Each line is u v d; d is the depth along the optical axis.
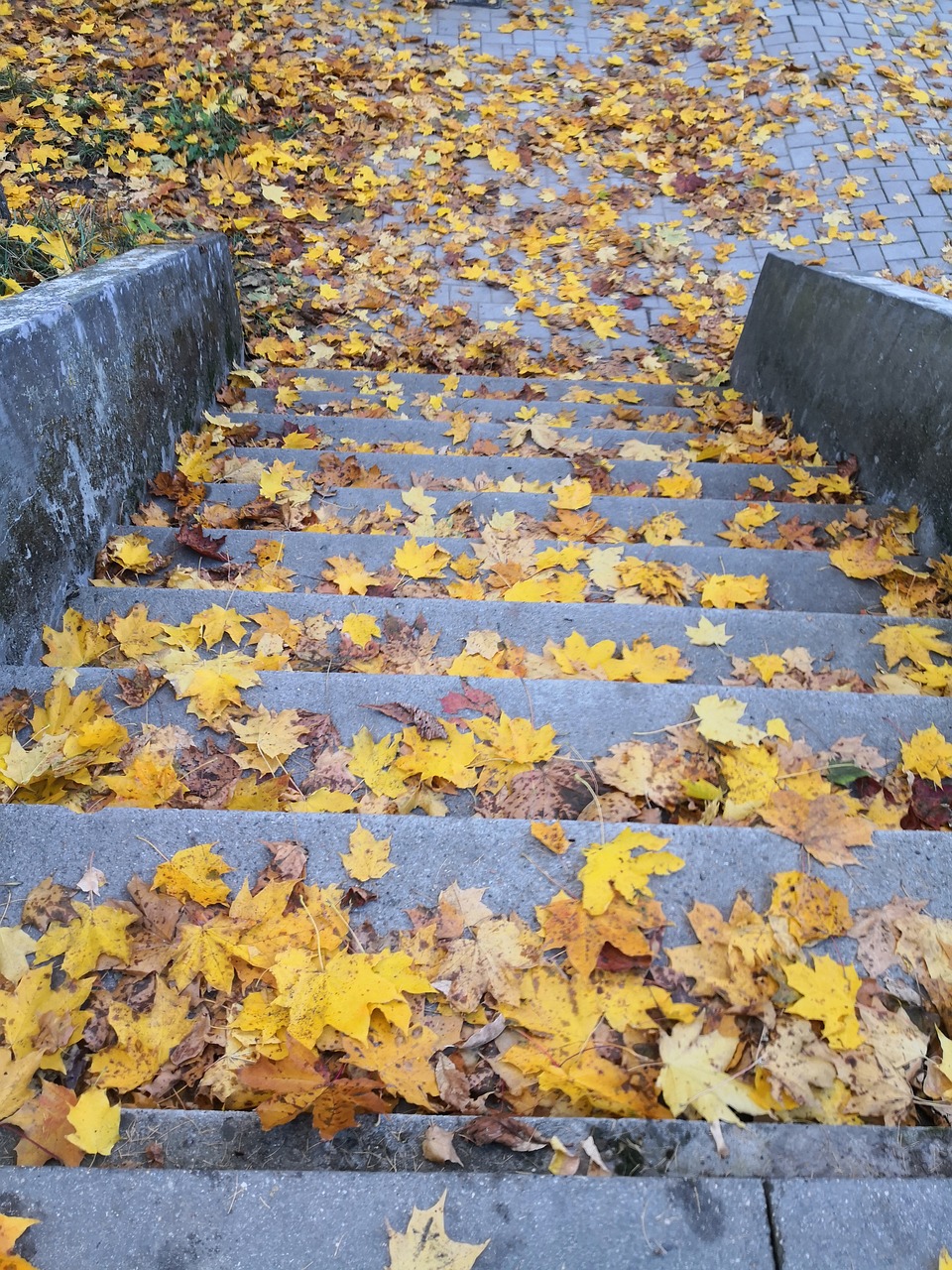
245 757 2.15
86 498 2.90
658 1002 1.58
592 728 2.23
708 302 6.30
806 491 3.80
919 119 7.62
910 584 3.04
